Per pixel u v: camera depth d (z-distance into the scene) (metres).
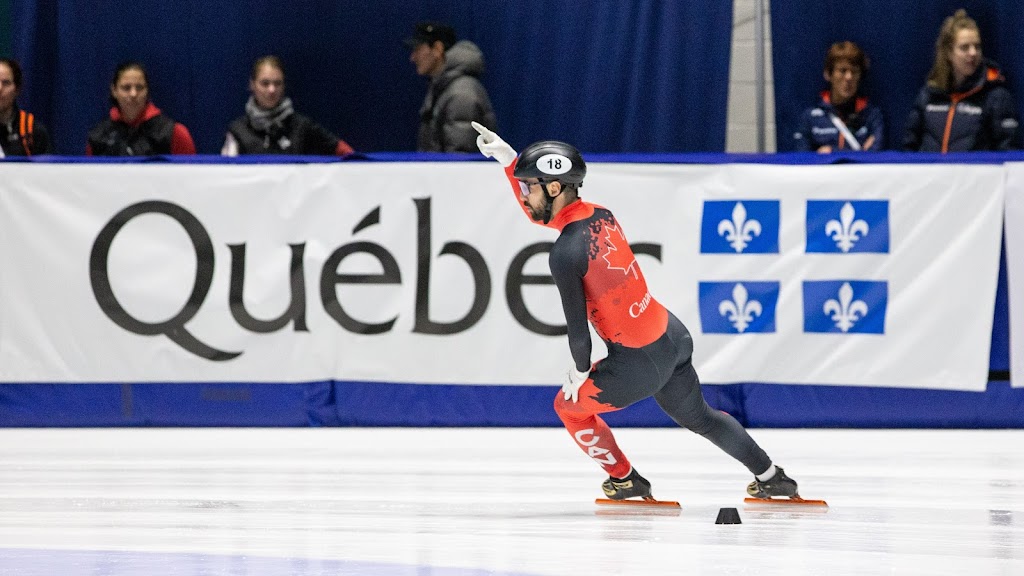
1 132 29.97
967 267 25.66
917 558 13.59
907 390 26.00
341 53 33.16
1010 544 14.42
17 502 17.80
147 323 26.91
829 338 26.03
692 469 20.91
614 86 31.88
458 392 26.75
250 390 26.94
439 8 32.69
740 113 33.41
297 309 26.80
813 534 15.05
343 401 26.92
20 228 26.98
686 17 31.34
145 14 32.78
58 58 32.72
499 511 16.95
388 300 26.72
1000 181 25.61
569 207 15.87
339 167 26.84
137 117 30.67
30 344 27.02
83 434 25.98
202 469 21.06
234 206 26.88
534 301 26.47
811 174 26.06
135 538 15.03
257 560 13.66
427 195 26.62
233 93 33.12
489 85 32.56
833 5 31.69
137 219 26.95
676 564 13.29
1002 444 23.77
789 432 25.61
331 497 18.19
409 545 14.52
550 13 32.03
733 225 26.16
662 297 26.27
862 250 25.91
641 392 16.03
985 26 31.05
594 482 19.56
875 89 31.78
